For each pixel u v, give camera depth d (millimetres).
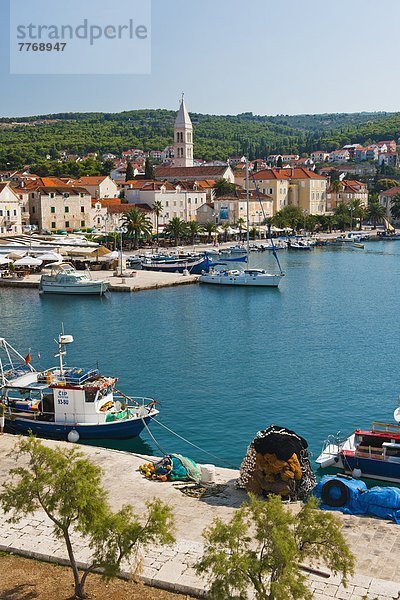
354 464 35219
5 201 166375
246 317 85500
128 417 42125
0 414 41219
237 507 29750
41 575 23719
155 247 172875
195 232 181000
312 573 23219
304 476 31438
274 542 18047
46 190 180000
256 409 48219
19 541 25984
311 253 180500
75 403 40969
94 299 101750
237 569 17922
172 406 48844
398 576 23641
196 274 130125
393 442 36062
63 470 21641
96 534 20531
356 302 97625
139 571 22984
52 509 21406
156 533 20453
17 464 34406
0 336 73562
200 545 25516
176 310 91250
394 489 29938
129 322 82125
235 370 58844
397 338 72062
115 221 191875
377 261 159000
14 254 127688
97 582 23219
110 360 62500
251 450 31719
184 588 22609
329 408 48469
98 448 37312
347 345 68688
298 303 97188
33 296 105062
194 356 64062
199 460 39062
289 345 68938
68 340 44000
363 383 54719
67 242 143000
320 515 19438
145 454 39906
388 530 27438
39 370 58250
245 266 146125
